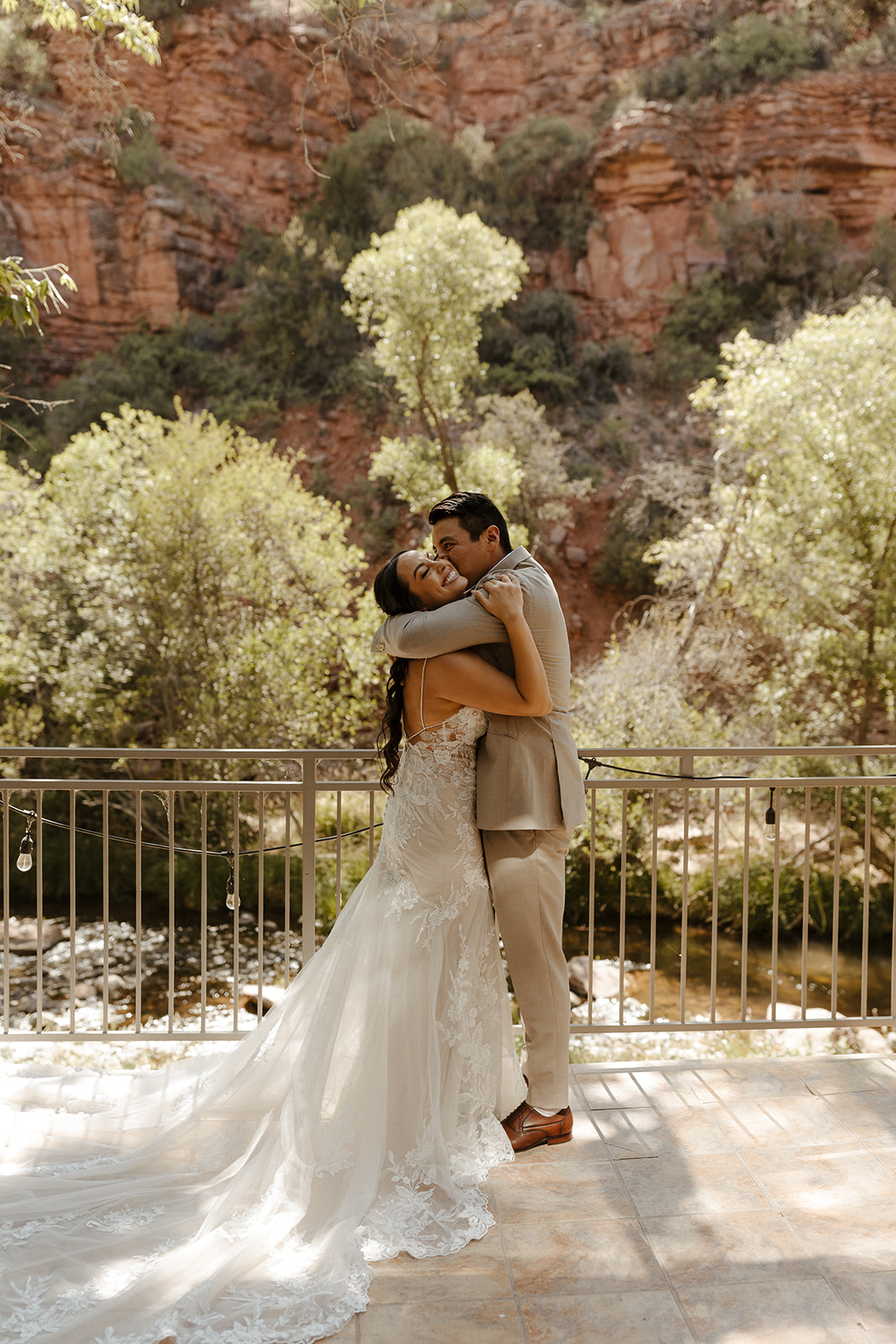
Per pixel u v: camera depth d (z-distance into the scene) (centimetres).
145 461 983
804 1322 189
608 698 948
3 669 930
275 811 958
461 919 243
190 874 891
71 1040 315
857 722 913
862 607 900
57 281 1603
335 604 981
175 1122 258
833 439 866
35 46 1505
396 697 254
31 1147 249
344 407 1619
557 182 1789
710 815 930
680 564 1081
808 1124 272
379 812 991
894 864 795
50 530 929
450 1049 239
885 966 745
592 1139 263
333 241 1703
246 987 633
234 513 961
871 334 884
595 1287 200
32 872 906
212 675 929
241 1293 191
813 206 1708
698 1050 543
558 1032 256
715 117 1753
